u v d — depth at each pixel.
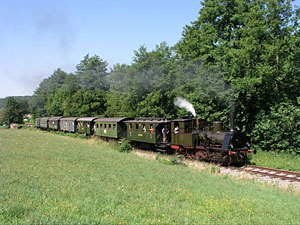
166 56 30.86
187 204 7.54
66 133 37.31
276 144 18.38
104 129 27.66
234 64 18.77
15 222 5.64
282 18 19.67
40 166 12.05
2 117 73.75
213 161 16.09
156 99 25.53
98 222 5.86
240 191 9.30
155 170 12.38
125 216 6.27
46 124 46.72
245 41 18.83
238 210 7.14
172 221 6.16
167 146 19.17
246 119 20.14
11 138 27.78
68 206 6.68
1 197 7.36
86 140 28.73
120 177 10.52
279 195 9.32
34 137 30.48
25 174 10.31
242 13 20.97
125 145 20.56
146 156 18.34
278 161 16.38
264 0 19.55
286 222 6.50
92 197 7.71
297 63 18.81
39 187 8.58
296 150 17.75
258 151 19.20
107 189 8.59
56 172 10.87
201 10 23.78
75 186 8.71
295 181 12.01
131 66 28.61
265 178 12.53
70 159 14.32
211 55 21.78
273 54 18.42
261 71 17.84
